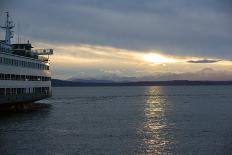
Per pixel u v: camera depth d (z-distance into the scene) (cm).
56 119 9275
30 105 12519
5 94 8781
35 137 6444
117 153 5253
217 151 5381
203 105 15288
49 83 12012
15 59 9356
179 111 12200
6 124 8081
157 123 8650
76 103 16550
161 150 5450
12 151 5322
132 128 7719
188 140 6222
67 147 5612
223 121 9056
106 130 7394
